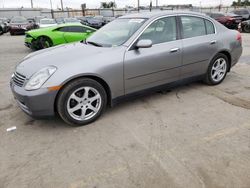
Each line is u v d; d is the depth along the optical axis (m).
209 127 3.12
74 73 2.95
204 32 4.27
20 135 3.07
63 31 9.46
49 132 3.12
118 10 34.47
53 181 2.25
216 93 4.30
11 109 3.85
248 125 3.14
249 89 4.49
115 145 2.79
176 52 3.80
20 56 8.88
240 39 4.81
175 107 3.75
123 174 2.30
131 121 3.34
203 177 2.23
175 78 3.99
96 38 3.97
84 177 2.29
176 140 2.85
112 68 3.22
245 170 2.30
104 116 3.50
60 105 3.00
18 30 18.16
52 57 3.25
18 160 2.57
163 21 3.76
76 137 2.98
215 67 4.57
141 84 3.61
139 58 3.43
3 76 5.95
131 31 3.58
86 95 3.16
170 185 2.15
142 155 2.58
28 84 2.91
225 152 2.59
